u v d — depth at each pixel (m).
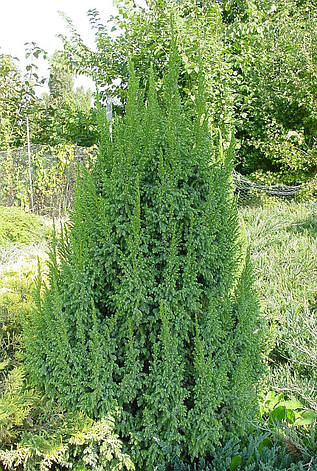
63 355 1.97
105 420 1.96
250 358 2.32
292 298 3.71
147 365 2.15
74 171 7.69
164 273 2.02
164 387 1.99
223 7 7.94
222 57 7.21
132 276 1.99
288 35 8.87
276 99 8.85
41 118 9.35
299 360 3.03
